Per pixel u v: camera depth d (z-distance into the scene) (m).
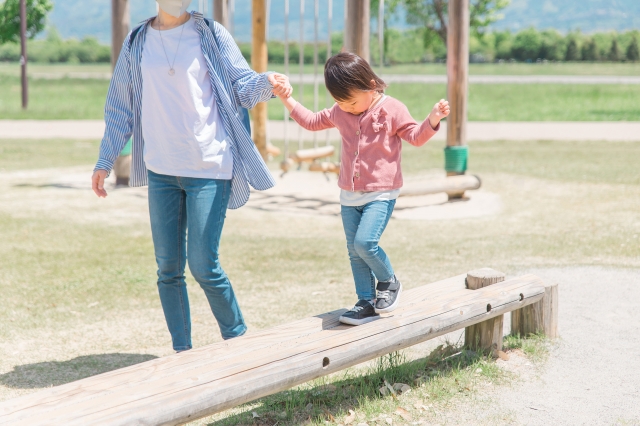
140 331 5.62
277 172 14.36
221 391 3.27
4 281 6.94
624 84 44.41
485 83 47.09
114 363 4.94
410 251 8.16
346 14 11.37
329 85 3.96
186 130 4.12
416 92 37.53
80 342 5.36
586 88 41.50
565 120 25.72
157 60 4.12
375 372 4.48
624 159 15.15
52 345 5.29
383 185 4.08
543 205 10.74
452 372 4.51
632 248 7.96
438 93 37.06
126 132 4.43
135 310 6.15
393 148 4.11
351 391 4.28
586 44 95.44
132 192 12.07
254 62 14.12
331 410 4.02
